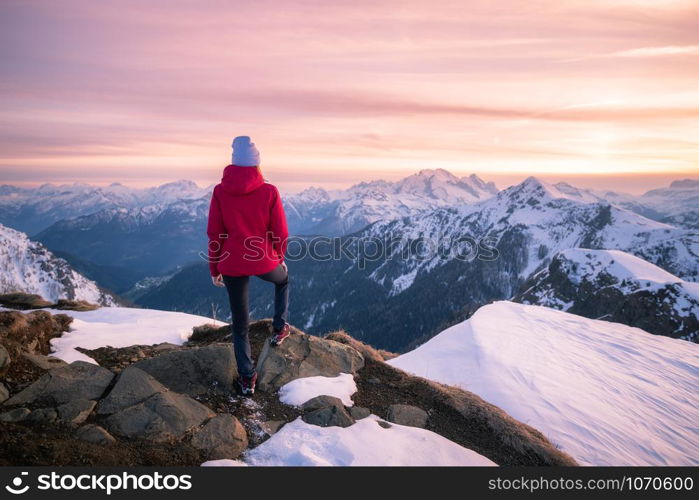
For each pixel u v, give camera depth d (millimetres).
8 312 6383
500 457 5195
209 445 4184
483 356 13320
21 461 3443
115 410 4309
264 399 5262
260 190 4574
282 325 6008
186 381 5145
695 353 15852
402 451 4594
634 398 11141
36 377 4836
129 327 8500
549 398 10344
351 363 6484
